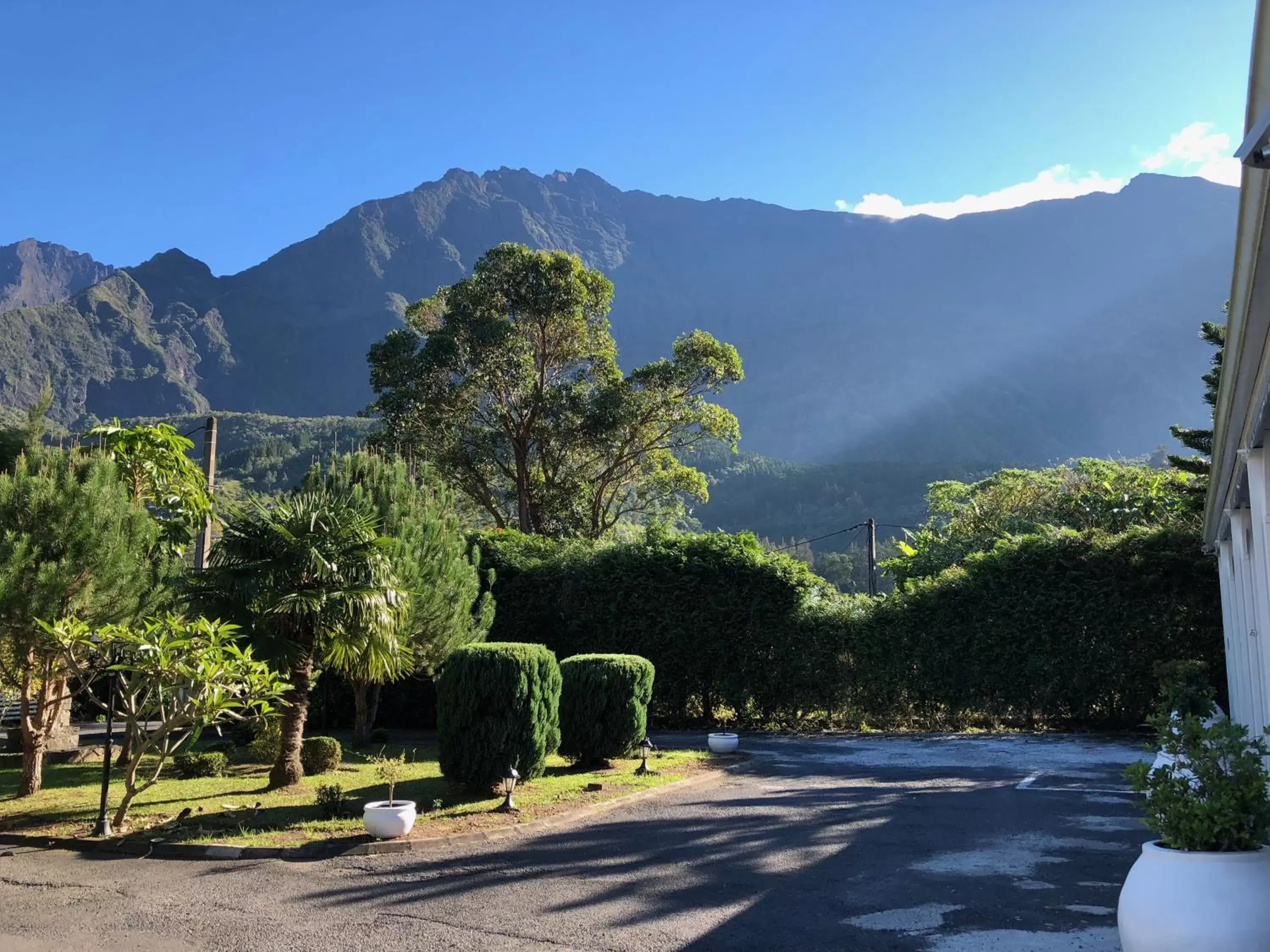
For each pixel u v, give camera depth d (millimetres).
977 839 7082
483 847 7062
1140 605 15156
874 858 6504
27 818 8297
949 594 16469
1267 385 5180
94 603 9094
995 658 16000
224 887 6000
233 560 9961
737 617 17781
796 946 4668
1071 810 8227
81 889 6016
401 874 6258
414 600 12531
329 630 9969
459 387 30266
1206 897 3719
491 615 15945
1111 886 5641
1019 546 16281
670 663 18078
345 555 10172
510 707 9172
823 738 15805
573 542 20609
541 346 32469
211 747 13828
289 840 7145
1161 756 7250
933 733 16109
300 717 10078
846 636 17219
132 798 8516
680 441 32781
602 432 30734
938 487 33844
